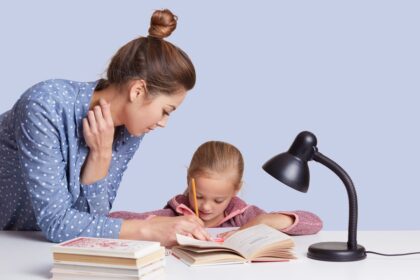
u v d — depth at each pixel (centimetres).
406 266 211
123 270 192
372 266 211
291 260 218
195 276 200
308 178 221
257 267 210
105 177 247
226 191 293
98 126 238
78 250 195
